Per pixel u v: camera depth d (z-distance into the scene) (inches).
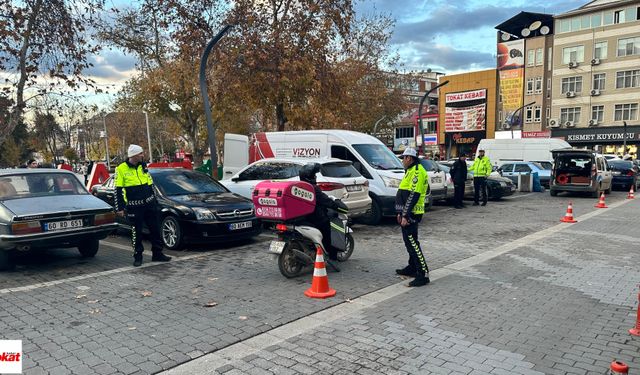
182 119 993.5
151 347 169.8
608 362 157.2
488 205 637.3
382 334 181.2
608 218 499.5
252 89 672.4
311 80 674.8
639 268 283.7
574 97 1770.4
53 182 315.0
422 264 248.5
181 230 334.0
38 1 471.5
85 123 2107.5
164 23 730.8
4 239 260.7
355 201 405.1
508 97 1961.1
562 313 204.8
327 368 152.8
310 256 269.6
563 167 744.3
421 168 248.2
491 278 262.4
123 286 249.3
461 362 156.8
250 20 670.5
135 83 1021.2
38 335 181.8
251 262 304.2
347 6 714.2
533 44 1878.7
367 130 1330.0
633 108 1638.8
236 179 458.0
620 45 1663.4
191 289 242.8
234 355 163.2
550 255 320.8
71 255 330.0
